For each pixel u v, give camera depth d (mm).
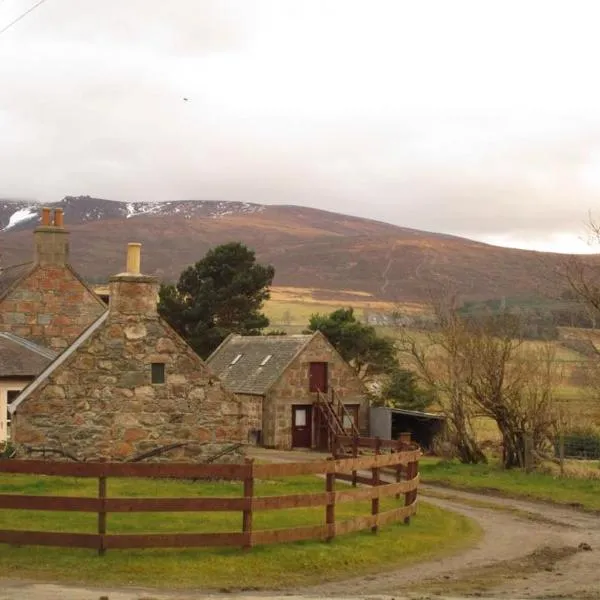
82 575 13633
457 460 41375
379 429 57219
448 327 40250
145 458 24312
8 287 39000
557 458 39312
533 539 21203
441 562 17031
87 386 24078
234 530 16984
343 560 15820
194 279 78438
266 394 55500
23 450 23578
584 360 38188
